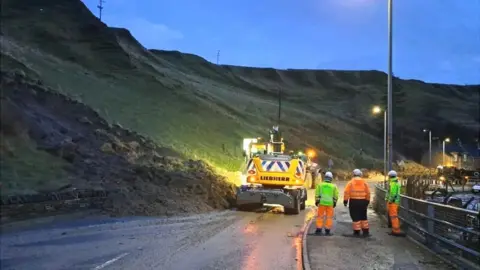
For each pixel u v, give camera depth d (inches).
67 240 478.3
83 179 711.1
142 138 1139.9
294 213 815.7
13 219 520.1
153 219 642.8
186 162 1083.9
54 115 901.8
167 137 1528.1
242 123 2352.4
